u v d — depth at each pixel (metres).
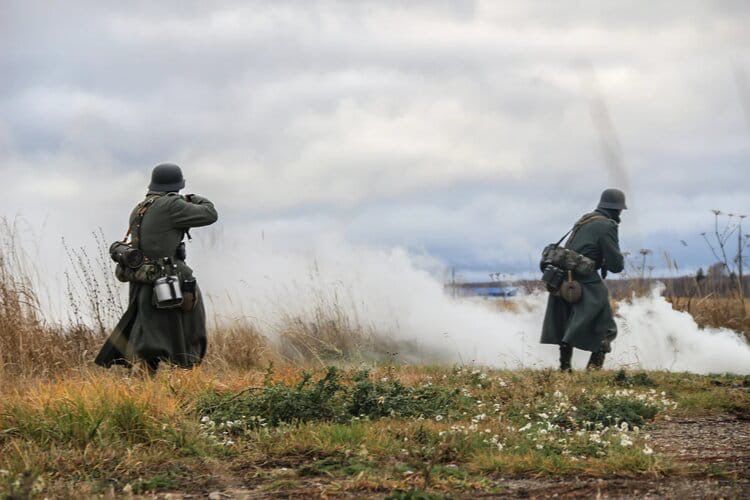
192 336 28.38
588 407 23.83
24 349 29.39
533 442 19.69
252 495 16.22
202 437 19.78
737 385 29.86
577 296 35.03
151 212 27.95
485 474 17.62
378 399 23.03
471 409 23.69
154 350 27.33
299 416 21.86
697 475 17.19
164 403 21.59
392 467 17.58
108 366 28.05
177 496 16.36
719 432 22.05
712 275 45.97
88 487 16.55
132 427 20.05
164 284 27.33
